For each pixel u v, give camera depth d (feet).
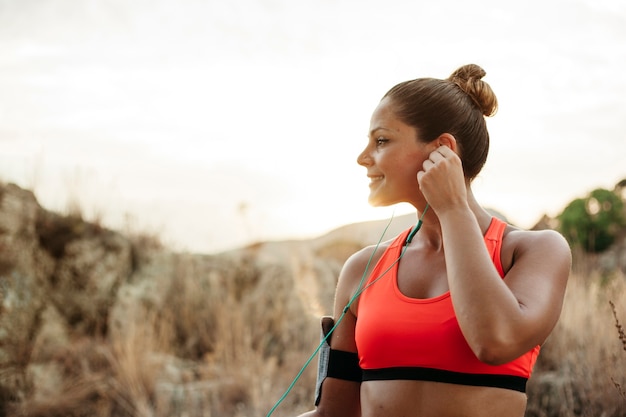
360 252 5.63
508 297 4.29
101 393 19.63
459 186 4.60
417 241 5.19
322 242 28.40
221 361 21.90
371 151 5.19
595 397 13.48
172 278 26.53
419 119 4.98
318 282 26.35
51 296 24.40
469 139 5.08
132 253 27.27
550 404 15.26
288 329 24.27
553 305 4.51
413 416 4.63
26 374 20.63
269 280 26.40
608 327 15.75
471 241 4.43
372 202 5.18
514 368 4.63
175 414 19.21
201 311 25.62
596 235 34.22
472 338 4.26
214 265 27.40
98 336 23.67
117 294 25.62
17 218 23.81
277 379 20.39
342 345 5.47
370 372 4.95
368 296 5.14
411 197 5.07
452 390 4.57
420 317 4.70
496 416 4.55
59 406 19.22
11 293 22.07
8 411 19.11
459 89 5.21
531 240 4.79
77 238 25.98
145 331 23.91
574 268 22.03
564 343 16.56
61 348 22.33
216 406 19.11
